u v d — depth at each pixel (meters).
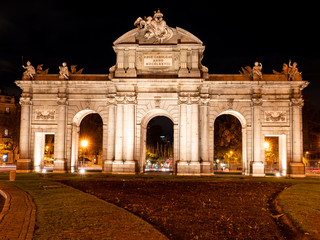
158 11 51.38
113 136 51.12
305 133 107.75
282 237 16.95
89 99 52.72
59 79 52.75
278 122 51.19
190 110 49.78
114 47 50.81
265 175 53.16
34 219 18.42
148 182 37.09
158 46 50.53
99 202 23.53
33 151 53.00
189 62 50.41
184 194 29.00
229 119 82.00
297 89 50.94
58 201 23.86
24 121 52.75
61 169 51.44
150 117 55.94
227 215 21.03
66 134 52.66
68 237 15.14
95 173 50.06
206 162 49.75
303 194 28.39
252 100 50.84
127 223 17.70
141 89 51.22
